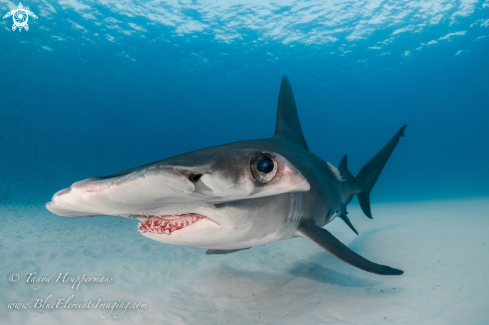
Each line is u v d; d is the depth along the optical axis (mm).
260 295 3088
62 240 6008
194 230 1751
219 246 2041
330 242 2545
